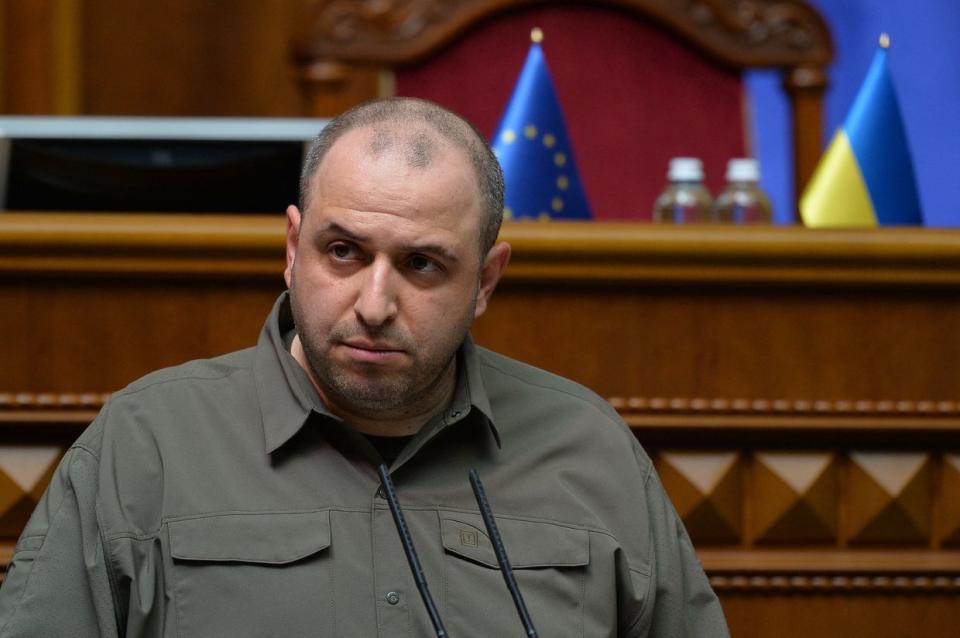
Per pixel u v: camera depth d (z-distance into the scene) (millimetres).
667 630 5574
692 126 13672
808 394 7840
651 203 13500
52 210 8445
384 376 4938
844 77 16453
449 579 5160
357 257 4910
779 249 7613
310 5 13453
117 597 4988
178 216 7453
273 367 5348
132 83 15367
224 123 8703
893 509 7875
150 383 5383
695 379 7797
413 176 4883
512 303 7730
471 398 5398
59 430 7527
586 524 5418
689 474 7797
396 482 5293
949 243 7652
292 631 4914
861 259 7668
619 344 7773
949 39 16594
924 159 16656
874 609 7836
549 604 5246
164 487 5074
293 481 5148
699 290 7785
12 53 14219
